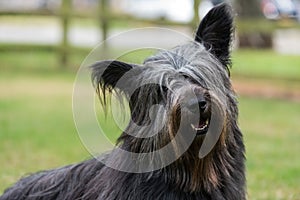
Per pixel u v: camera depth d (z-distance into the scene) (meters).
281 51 39.66
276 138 17.34
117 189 7.24
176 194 7.15
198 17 27.33
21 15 29.45
